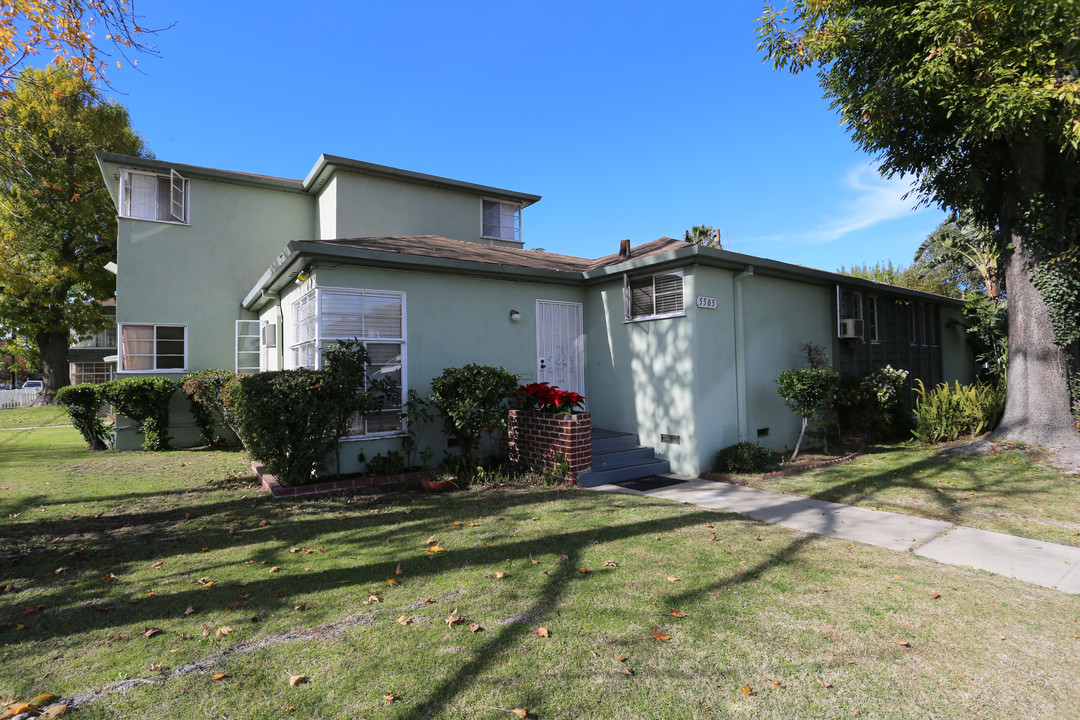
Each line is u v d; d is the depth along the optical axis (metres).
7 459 10.55
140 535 5.42
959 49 7.28
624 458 8.50
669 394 8.72
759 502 6.57
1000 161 9.13
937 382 14.67
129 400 11.40
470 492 7.18
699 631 3.27
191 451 11.59
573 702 2.57
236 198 13.50
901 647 3.07
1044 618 3.42
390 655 3.02
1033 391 8.79
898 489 6.92
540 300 9.92
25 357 28.34
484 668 2.88
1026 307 8.92
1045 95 6.85
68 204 17.39
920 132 9.35
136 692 2.69
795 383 8.64
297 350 9.11
